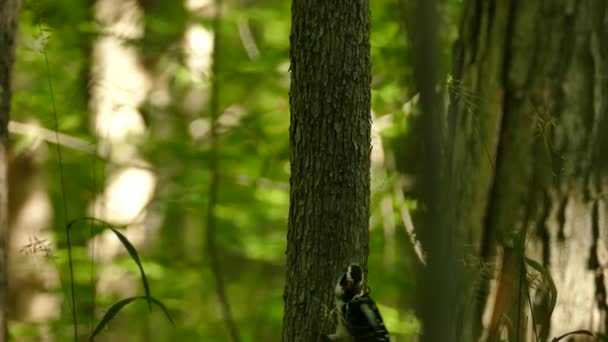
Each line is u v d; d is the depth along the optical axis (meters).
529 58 9.22
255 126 17.55
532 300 8.92
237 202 18.33
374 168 15.47
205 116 19.61
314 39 7.01
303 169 7.14
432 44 5.04
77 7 17.19
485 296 8.64
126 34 18.20
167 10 18.67
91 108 18.70
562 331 8.97
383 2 15.27
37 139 18.03
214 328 18.59
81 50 17.50
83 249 16.45
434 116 5.08
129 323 17.95
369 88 7.18
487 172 9.20
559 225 9.05
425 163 5.15
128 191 18.83
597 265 9.01
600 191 9.00
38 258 14.77
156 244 18.94
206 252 17.95
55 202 19.64
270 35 19.23
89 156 19.28
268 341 19.41
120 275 16.84
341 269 7.13
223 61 18.05
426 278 5.26
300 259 7.20
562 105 9.09
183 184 17.39
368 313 7.02
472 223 9.21
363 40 7.09
